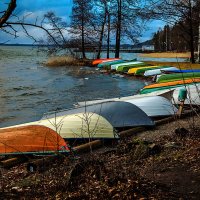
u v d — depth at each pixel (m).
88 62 36.59
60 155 7.21
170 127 9.90
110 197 4.63
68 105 15.91
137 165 6.42
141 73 26.70
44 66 37.12
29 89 20.70
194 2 27.41
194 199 4.70
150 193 4.76
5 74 29.06
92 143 8.20
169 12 26.02
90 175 5.40
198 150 6.75
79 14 26.16
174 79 17.61
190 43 29.56
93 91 20.03
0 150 7.91
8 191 5.36
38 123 9.27
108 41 39.84
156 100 11.59
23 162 7.79
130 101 11.52
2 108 15.30
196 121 10.28
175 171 5.84
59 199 4.80
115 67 30.66
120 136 9.12
